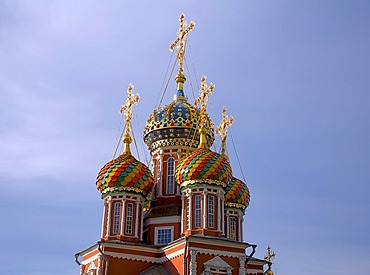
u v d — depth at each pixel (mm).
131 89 56688
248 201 57219
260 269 54344
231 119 62875
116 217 49188
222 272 44562
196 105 57844
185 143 55562
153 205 54000
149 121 57688
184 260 44219
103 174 50625
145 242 51000
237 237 54625
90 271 47469
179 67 61188
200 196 47438
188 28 61906
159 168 55312
